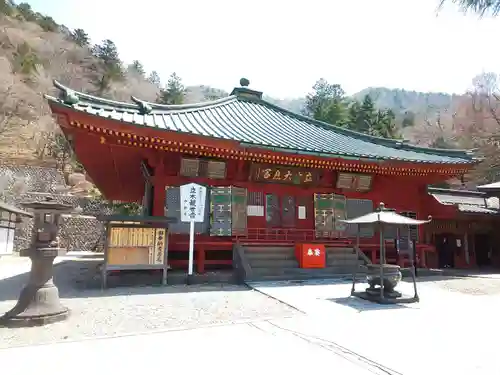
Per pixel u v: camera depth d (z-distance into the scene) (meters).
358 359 4.38
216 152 12.04
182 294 8.84
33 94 56.47
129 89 82.19
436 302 8.27
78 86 73.69
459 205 19.78
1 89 49.09
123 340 5.05
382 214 8.45
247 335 5.36
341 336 5.35
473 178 40.75
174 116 13.48
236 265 11.80
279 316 6.60
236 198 13.35
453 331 5.73
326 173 14.98
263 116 17.39
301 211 14.59
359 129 47.09
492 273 16.09
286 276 11.39
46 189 35.41
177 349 4.68
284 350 4.67
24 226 28.52
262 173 13.66
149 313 6.75
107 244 9.59
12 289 9.38
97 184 19.52
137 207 33.31
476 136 49.28
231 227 13.05
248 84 19.27
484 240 20.12
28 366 4.02
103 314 6.61
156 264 10.05
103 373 3.85
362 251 15.12
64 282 10.63
